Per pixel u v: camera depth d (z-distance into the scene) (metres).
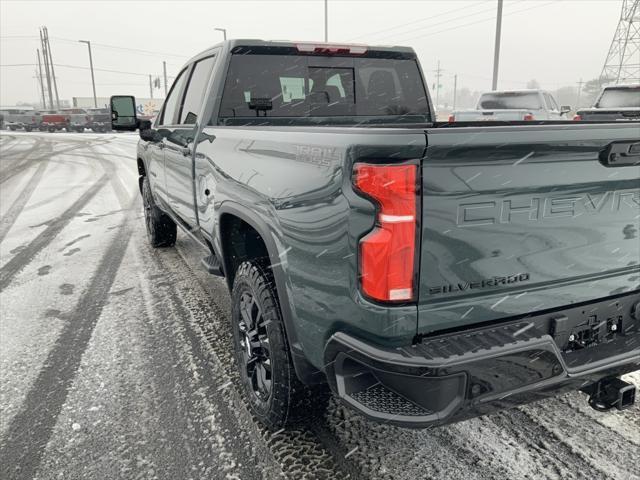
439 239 1.75
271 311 2.41
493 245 1.84
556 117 14.45
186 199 3.92
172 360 3.44
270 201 2.31
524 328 1.93
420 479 2.26
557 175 1.88
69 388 3.11
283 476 2.31
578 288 2.08
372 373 1.88
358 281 1.81
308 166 2.03
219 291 4.80
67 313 4.30
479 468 2.31
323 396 2.48
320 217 1.94
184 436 2.62
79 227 7.64
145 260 5.88
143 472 2.37
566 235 1.98
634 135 1.95
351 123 4.07
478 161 1.74
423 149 1.64
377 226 1.73
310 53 3.80
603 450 2.41
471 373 1.73
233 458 2.44
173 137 4.15
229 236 3.06
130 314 4.26
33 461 2.46
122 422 2.75
